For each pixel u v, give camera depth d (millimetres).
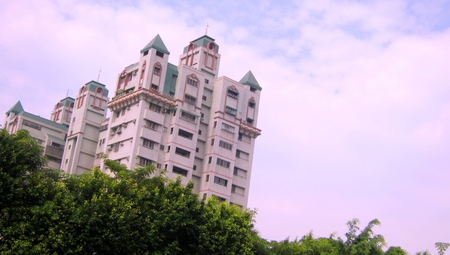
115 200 48125
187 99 94000
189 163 91188
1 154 45031
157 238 49781
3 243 44562
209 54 102625
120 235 47469
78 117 105062
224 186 93938
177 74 94750
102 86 108438
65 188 48938
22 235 43906
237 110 98812
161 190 54625
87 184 49594
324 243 66125
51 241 44406
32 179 46656
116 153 90875
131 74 95688
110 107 95625
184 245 53125
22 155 46656
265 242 64188
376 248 63719
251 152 100062
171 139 90188
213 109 97625
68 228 45531
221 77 99000
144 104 89688
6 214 45156
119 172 55438
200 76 96250
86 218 45812
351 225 66312
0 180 44125
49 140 111000
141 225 49719
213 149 94125
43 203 46219
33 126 113125
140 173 56469
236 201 95750
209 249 53375
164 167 89438
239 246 55719
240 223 58250
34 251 43500
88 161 101938
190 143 92062
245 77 105000
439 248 62906
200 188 93438
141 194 51875
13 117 119375
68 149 104062
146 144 88688
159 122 90438
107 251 47438
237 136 97438
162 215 50562
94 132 104062
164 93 92312
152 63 92000
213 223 54656
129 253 48656
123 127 91750
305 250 64812
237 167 97688
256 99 103125
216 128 95312
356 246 63688
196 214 53438
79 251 45156
